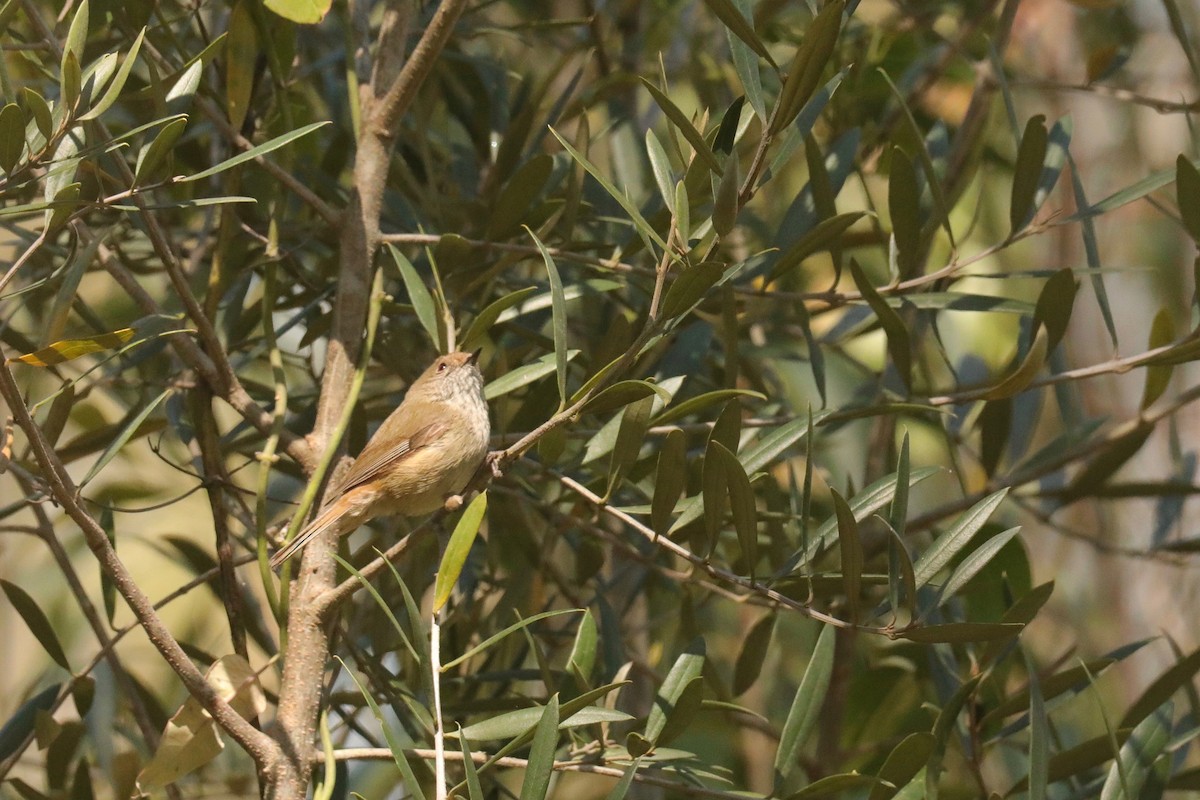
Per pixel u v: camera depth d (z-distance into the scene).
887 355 8.15
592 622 5.92
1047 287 6.57
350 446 7.92
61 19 6.41
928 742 5.73
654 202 7.74
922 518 8.19
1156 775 6.30
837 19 4.57
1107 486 8.23
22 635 11.68
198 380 6.61
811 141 6.64
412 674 7.15
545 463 6.12
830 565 8.77
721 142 5.72
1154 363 6.21
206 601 11.62
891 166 6.51
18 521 11.91
